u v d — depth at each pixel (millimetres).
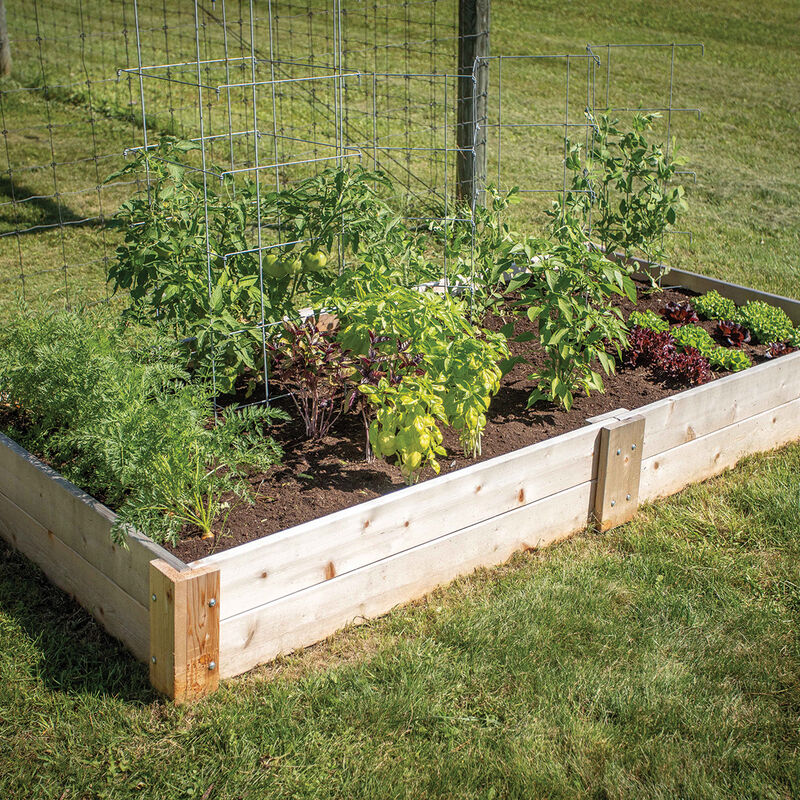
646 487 4570
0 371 4117
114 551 3391
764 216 9820
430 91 14305
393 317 3990
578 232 4844
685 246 8547
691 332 5617
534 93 15562
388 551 3664
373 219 4555
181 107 12109
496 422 4633
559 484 4164
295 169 10203
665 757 3037
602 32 20312
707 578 3986
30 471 3801
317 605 3521
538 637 3568
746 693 3342
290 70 14508
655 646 3555
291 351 4293
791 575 4027
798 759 3033
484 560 4027
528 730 3139
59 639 3518
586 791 2920
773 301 6234
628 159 6434
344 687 3316
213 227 4578
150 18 17391
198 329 4305
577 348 4863
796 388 5180
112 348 4105
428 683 3338
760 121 14750
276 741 3064
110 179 4355
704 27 21188
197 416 3646
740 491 4684
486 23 7895
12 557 4062
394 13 19094
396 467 4184
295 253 4555
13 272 7355
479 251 5668
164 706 3203
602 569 4043
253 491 3908
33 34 16141
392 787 2900
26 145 10992
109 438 3420
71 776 2924
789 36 21000
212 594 3125
